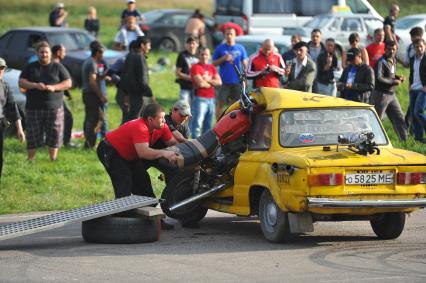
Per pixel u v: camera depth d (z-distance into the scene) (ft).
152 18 296.30
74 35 221.25
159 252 78.69
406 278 67.10
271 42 132.87
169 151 87.15
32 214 103.40
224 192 90.63
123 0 467.11
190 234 88.48
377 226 84.89
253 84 134.00
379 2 256.11
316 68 144.56
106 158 89.15
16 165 131.64
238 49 150.71
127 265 73.20
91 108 143.13
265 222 82.94
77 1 453.99
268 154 83.56
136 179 90.68
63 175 126.41
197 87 140.36
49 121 133.49
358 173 77.87
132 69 133.49
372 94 141.08
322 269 70.64
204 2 475.72
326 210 77.71
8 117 112.68
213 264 73.15
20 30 221.87
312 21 234.38
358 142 80.02
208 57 140.87
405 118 153.07
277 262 73.56
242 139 89.76
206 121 142.51
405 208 78.89
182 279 67.82
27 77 133.18
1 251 80.53
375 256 75.82
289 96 87.35
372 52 159.53
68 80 134.41
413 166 79.15
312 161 77.46
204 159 91.25
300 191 77.30
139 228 82.94
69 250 80.28
